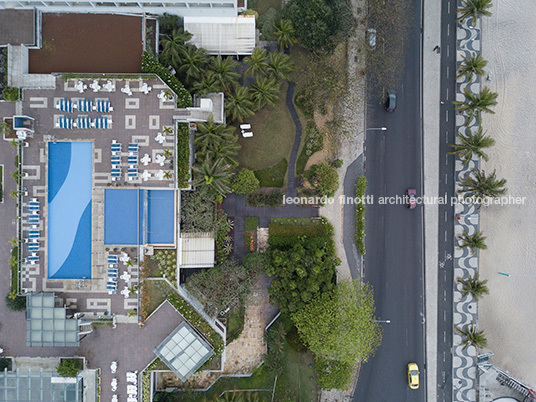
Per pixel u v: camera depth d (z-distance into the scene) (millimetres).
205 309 47906
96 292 46344
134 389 45969
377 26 50688
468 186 50281
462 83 53000
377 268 52781
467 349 52906
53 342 44531
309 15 45062
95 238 46062
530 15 54000
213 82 46094
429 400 52719
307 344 50188
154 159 45938
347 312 45875
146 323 46562
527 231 54031
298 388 51031
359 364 52531
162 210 47219
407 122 52844
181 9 46562
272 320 50906
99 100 45188
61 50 46281
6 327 46188
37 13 45656
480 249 53438
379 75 50969
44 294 44750
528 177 54062
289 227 51688
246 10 49125
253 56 45625
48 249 46312
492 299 53719
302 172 51969
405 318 52875
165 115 45719
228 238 50375
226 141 46281
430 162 52906
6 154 46031
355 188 52188
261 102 48594
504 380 52312
